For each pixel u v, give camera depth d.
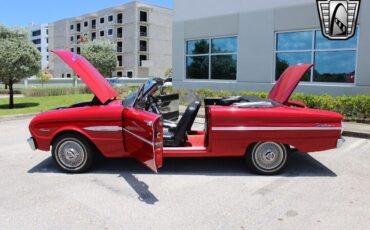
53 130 5.38
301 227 3.62
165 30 76.12
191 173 5.47
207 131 5.34
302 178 5.21
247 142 5.23
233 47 13.56
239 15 13.13
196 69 14.90
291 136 5.22
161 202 4.30
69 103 16.89
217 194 4.57
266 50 12.54
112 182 5.06
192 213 3.97
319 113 5.25
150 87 5.67
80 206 4.19
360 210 4.04
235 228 3.60
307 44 11.64
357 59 10.60
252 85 13.02
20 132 9.11
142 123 4.72
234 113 5.18
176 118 7.48
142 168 5.73
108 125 5.26
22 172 5.55
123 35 73.56
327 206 4.16
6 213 3.99
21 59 13.74
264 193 4.60
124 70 73.50
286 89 5.77
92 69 5.79
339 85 10.99
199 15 14.42
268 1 12.33
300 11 11.60
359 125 9.02
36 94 22.61
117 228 3.62
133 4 70.81
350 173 5.45
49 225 3.69
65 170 5.48
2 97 21.36
